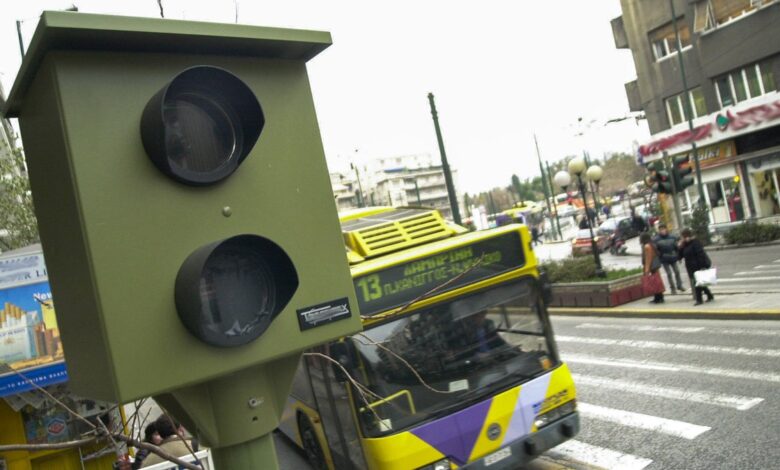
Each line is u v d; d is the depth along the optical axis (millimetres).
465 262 6148
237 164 1786
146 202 1681
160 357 1641
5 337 4551
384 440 5441
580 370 10875
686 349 10898
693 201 31094
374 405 5531
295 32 1904
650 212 38906
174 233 1704
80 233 1644
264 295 1808
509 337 6238
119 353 1592
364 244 6355
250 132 1815
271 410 1995
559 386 6293
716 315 12938
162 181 1711
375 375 5598
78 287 1762
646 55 32250
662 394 8648
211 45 1820
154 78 1743
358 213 8203
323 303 1899
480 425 5777
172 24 1714
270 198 1868
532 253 6496
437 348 5887
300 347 1852
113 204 1638
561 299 18094
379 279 5773
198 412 1884
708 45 28609
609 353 11781
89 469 5277
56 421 5176
